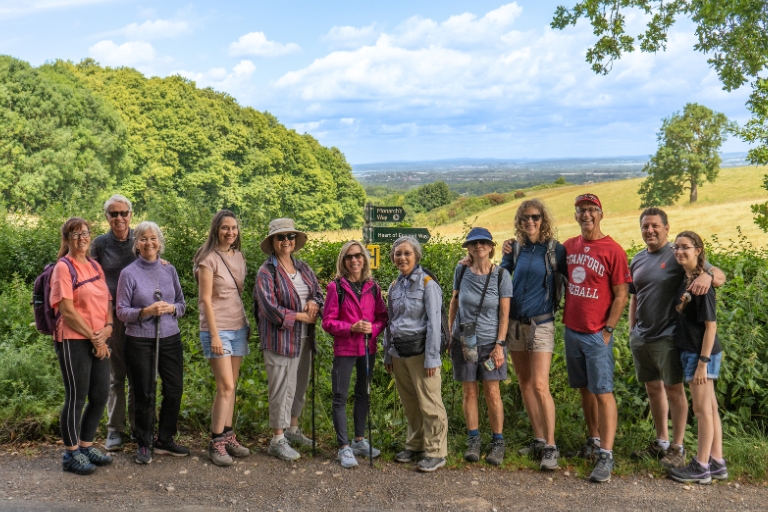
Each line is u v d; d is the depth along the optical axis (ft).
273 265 15.96
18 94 154.10
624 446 17.12
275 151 220.02
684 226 116.37
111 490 13.79
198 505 13.32
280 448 15.93
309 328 16.58
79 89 174.40
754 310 20.40
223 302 15.61
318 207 228.22
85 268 14.66
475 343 15.97
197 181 188.85
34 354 20.51
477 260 16.33
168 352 15.48
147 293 15.20
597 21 45.62
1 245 34.24
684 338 15.25
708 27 42.98
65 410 14.40
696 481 15.15
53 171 147.54
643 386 19.27
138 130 188.85
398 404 19.48
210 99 216.74
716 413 15.44
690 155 205.98
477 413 16.43
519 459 16.16
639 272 16.07
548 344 16.05
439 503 13.83
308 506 13.52
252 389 18.51
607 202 233.96
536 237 16.20
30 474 14.34
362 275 16.33
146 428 15.25
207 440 17.10
